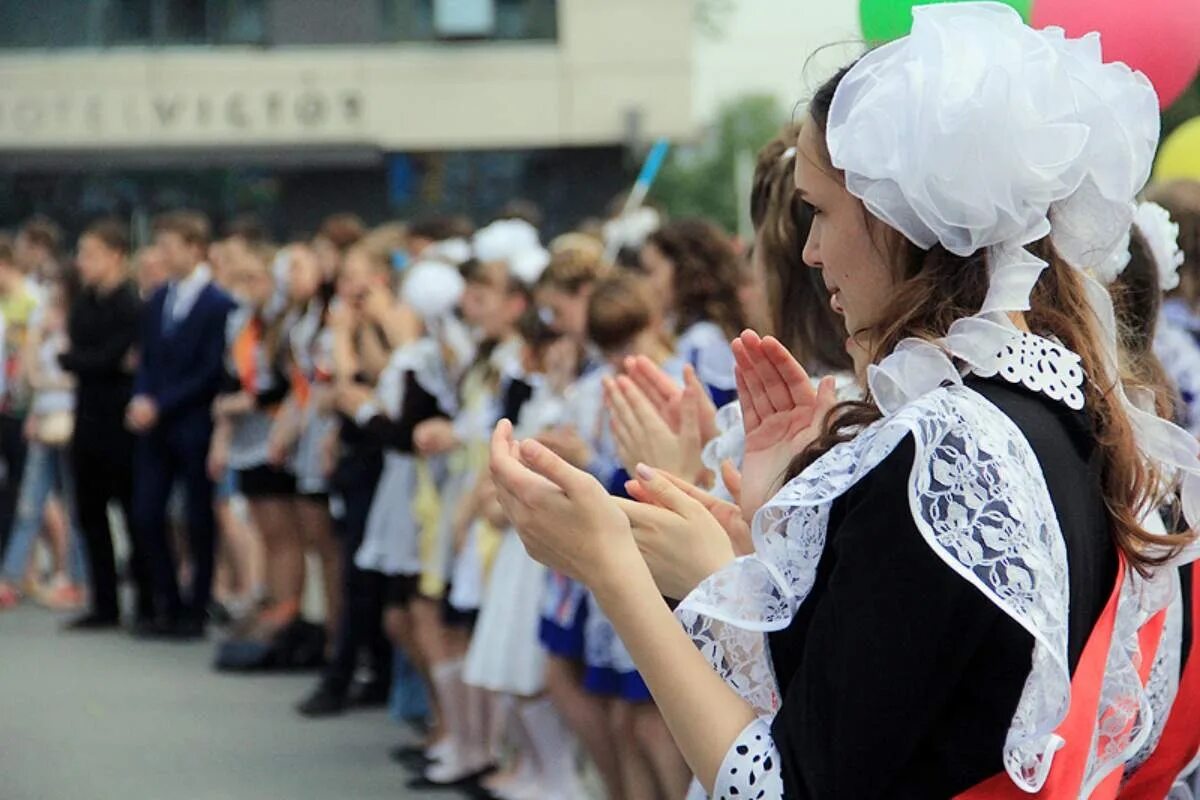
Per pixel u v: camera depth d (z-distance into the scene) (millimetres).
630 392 2832
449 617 6227
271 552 8844
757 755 1718
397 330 6941
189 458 9414
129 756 6871
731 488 2447
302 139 22453
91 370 9609
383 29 22625
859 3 2633
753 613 1821
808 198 1899
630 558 1831
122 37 22578
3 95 22359
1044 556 1675
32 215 22266
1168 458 1957
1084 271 1949
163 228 9398
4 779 6504
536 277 6203
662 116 22312
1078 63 1866
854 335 1907
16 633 9766
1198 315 4199
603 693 4828
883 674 1649
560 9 22438
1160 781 2242
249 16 22625
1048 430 1769
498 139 22469
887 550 1673
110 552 9875
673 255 4875
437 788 6328
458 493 6250
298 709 7613
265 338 8641
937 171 1723
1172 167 4863
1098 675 1776
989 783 1679
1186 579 2197
